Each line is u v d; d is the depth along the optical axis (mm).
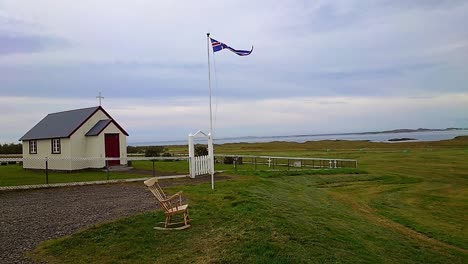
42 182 21031
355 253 10273
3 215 12055
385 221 16453
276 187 20109
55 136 28672
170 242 9375
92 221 11055
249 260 8250
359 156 53594
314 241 10297
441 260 11719
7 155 40562
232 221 11234
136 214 11797
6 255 8289
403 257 11281
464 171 35594
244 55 20625
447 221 17141
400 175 32156
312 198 18984
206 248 8938
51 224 10797
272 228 10523
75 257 8328
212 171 17922
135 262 8164
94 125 29656
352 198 21484
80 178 22969
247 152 68438
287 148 91125
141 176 23578
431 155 54156
